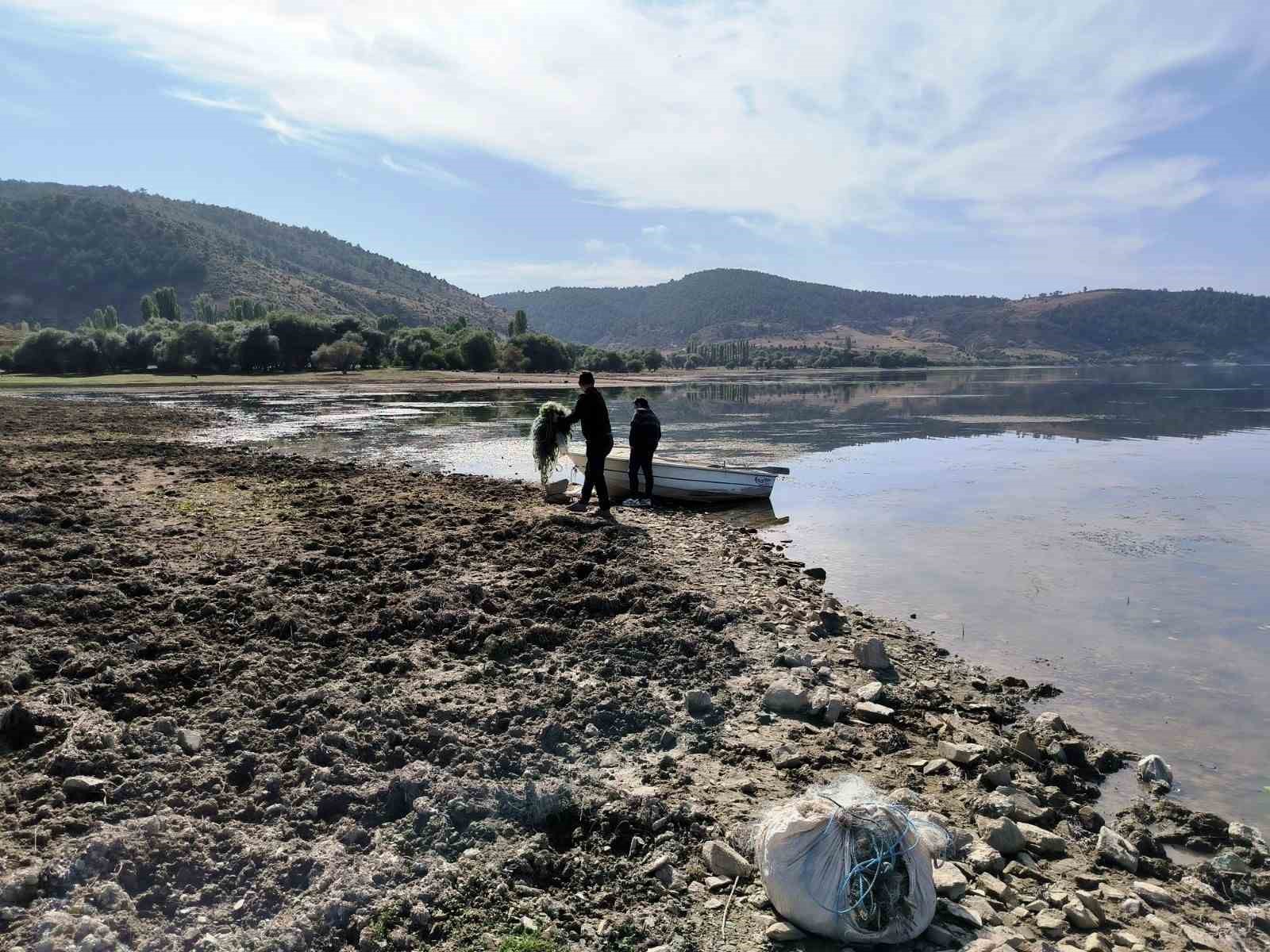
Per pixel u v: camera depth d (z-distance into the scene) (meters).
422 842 5.08
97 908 4.32
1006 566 13.10
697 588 10.57
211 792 5.64
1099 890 4.98
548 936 4.27
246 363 93.25
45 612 8.95
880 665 8.52
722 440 31.69
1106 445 29.55
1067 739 7.13
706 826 5.32
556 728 6.59
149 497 16.44
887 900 4.23
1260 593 11.62
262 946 4.12
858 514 17.27
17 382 73.12
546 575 10.74
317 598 9.77
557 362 118.25
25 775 5.75
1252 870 5.38
